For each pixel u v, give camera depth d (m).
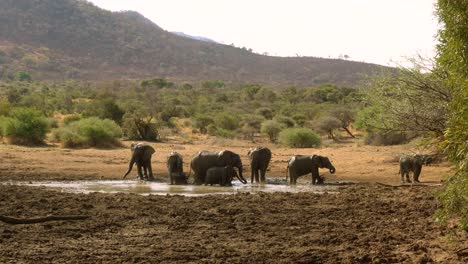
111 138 42.00
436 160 28.69
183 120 74.00
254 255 11.29
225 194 20.11
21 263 10.58
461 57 9.91
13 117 43.53
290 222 14.66
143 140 49.97
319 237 12.87
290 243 12.38
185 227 13.97
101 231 13.51
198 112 80.94
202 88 151.38
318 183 24.88
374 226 14.17
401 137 43.78
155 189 22.34
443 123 19.03
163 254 11.34
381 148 40.78
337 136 60.03
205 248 11.87
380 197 19.06
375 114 20.92
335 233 13.36
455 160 10.01
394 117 19.84
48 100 85.75
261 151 25.31
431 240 12.54
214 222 14.65
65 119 59.59
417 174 24.23
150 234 13.21
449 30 9.96
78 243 12.27
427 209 16.27
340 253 11.50
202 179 24.55
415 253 11.49
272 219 15.07
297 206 17.22
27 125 40.22
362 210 16.47
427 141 10.96
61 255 11.18
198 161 24.55
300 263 10.80
